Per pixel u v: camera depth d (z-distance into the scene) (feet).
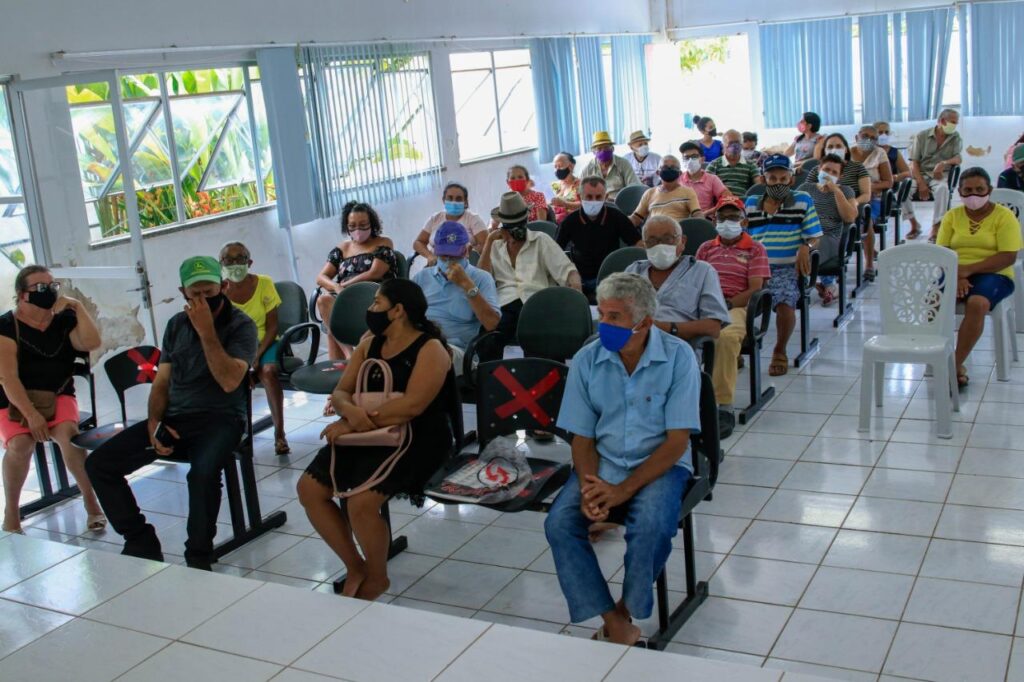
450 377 11.84
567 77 38.29
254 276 16.55
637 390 10.29
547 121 37.35
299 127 25.76
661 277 15.42
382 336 11.80
